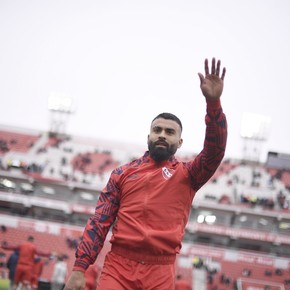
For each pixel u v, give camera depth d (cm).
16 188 5153
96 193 5156
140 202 390
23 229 4506
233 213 5047
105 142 6319
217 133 383
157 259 379
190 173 398
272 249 4853
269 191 5553
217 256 4431
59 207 4831
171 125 411
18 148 5947
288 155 6184
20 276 1410
